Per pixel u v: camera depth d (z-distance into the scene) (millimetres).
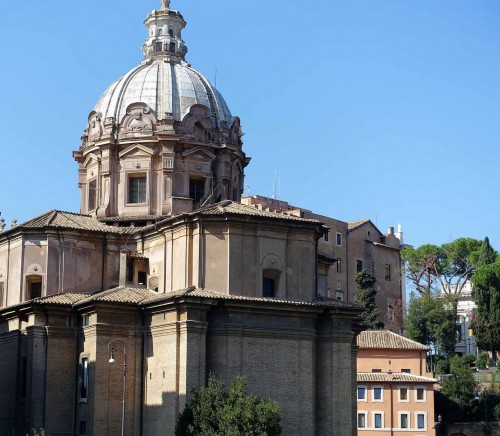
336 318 66188
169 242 67812
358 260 131250
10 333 68812
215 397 58312
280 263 66188
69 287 69688
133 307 65250
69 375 66312
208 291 63750
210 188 76500
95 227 72000
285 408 63750
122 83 79812
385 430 100375
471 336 146375
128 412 64375
